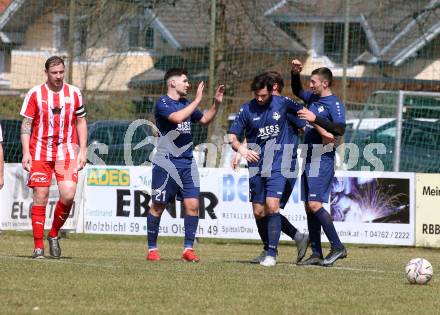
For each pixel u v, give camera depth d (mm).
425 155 58406
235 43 65562
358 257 44406
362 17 69500
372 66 70875
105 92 61062
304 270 33562
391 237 52344
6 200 54156
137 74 72875
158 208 37125
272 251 35219
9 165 54188
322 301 25312
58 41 65438
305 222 51875
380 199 52312
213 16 56281
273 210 35188
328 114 35281
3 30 67938
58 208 35719
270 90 34938
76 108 35500
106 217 53469
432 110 59531
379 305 24844
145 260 36938
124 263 34656
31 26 67125
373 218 52344
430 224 52375
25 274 29312
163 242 53969
